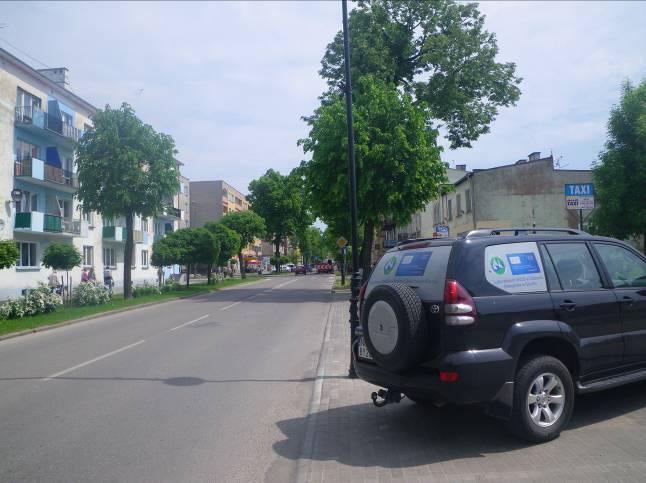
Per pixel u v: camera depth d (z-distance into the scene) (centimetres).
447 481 403
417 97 2908
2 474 455
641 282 580
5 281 2714
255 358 1002
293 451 507
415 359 463
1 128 2694
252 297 2761
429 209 4475
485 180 3095
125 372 881
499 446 473
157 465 473
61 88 3195
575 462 427
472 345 448
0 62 2691
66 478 445
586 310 510
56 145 3206
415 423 557
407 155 2230
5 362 1002
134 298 2592
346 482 412
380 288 487
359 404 647
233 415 627
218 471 459
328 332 1340
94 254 3684
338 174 2297
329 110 2361
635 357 548
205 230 3703
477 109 2981
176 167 2581
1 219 2686
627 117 1848
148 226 4731
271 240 7750
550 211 3058
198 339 1256
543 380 475
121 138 2427
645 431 493
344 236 3659
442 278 470
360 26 2811
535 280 495
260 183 7356
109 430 573
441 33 2908
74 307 2108
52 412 646
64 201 3334
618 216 1884
